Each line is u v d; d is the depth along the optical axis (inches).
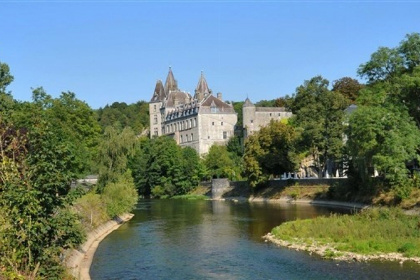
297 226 1955.0
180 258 1588.3
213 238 1974.7
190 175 5556.1
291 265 1406.3
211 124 7175.2
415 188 2507.4
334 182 3526.1
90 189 2876.5
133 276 1364.4
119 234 2164.1
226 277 1317.7
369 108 2600.9
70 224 994.7
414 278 1205.1
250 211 3132.4
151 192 5684.1
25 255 926.4
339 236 1723.7
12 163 956.6
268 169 4286.4
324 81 3971.5
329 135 3796.8
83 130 3400.6
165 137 6033.5
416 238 1596.9
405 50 2822.3
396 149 2428.6
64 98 3393.2
